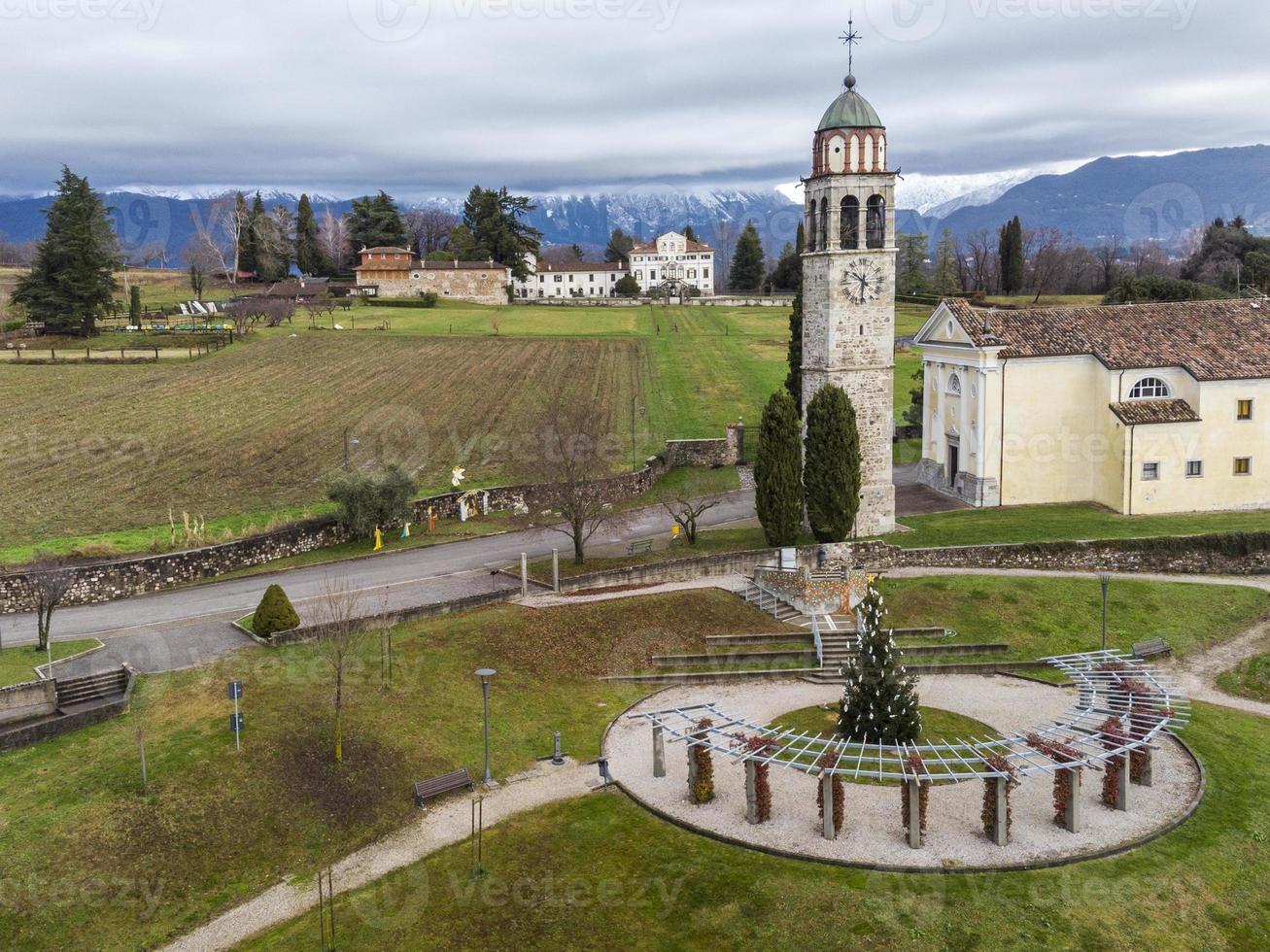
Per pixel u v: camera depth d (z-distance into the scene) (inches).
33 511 2495.1
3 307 5255.9
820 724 1616.6
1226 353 2508.6
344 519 2425.0
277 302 5236.2
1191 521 2411.4
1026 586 2122.3
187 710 1507.1
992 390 2504.9
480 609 1978.3
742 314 6156.5
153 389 3828.7
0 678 1562.5
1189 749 1533.0
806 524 2450.8
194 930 1157.7
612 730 1633.9
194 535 2279.8
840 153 2217.0
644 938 1121.4
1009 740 1339.8
